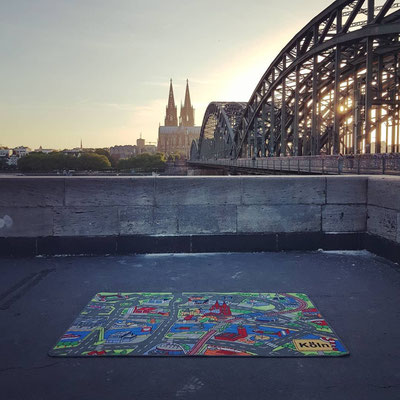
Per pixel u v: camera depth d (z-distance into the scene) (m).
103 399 2.38
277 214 6.23
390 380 2.60
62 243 6.04
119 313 3.72
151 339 3.17
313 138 44.50
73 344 3.08
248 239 6.21
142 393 2.44
